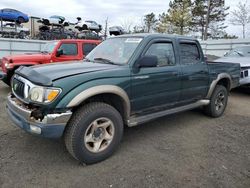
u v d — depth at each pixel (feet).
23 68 11.78
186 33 131.75
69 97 9.65
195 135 14.40
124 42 13.38
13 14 66.13
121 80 11.19
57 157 11.20
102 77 10.66
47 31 66.59
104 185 9.24
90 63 12.62
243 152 12.25
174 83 13.83
